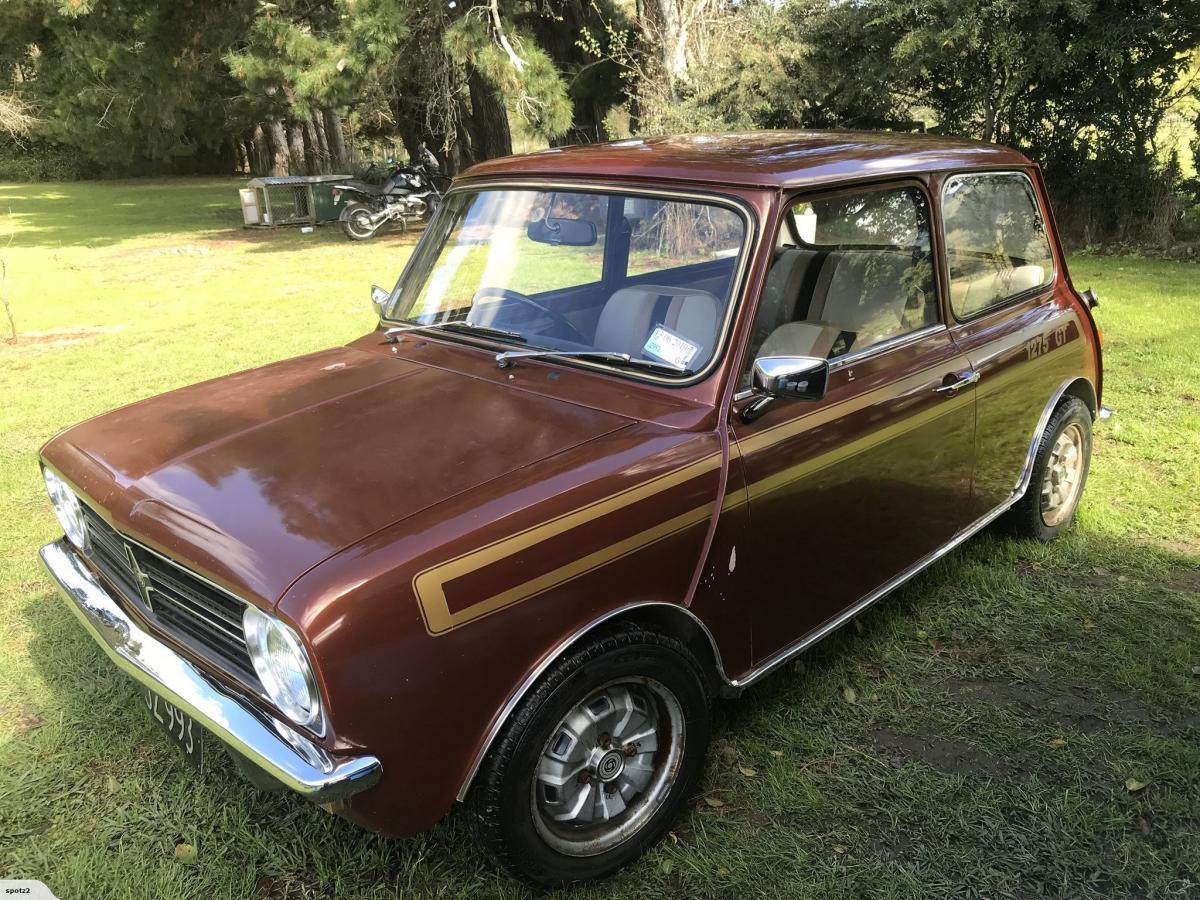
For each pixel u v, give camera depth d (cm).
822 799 271
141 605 248
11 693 330
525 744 213
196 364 796
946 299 329
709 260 263
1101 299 950
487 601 203
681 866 248
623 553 225
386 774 198
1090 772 282
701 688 251
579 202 296
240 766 221
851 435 280
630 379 264
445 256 338
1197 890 239
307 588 190
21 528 466
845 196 278
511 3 1396
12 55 2369
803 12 1445
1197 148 1331
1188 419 570
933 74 1445
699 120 1330
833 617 298
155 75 1820
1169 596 380
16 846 259
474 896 239
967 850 253
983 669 337
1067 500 431
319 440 250
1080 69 1316
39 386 735
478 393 273
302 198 2164
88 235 1995
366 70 1352
